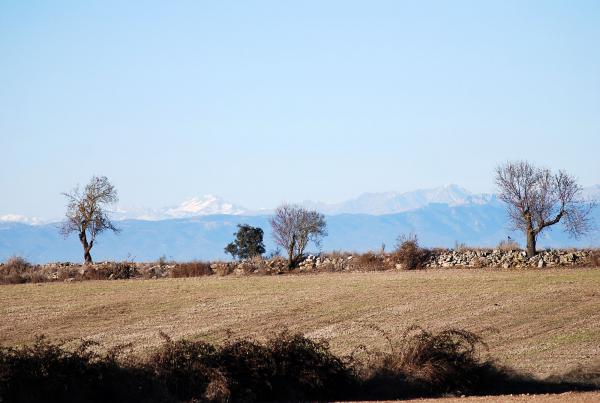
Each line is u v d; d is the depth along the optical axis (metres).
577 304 56.16
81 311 58.16
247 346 31.77
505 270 77.25
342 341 44.78
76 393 28.45
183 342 31.41
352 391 32.06
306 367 31.72
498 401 27.77
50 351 28.94
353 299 61.56
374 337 45.88
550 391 32.59
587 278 67.69
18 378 27.77
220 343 43.94
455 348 33.59
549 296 59.56
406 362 33.09
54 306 60.78
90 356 29.94
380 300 60.78
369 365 33.16
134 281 79.25
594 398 27.34
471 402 27.84
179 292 68.19
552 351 41.59
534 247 80.88
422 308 56.72
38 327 51.44
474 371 33.16
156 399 28.94
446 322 51.12
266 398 31.06
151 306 60.31
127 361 30.88
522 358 39.81
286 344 32.16
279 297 63.53
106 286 74.19
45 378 28.11
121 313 57.16
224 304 60.66
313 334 47.47
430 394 32.06
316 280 74.50
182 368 30.33
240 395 30.16
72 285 75.94
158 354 30.88
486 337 46.31
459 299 59.91
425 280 70.75
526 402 27.03
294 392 31.25
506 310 54.97
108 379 29.36
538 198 80.31
